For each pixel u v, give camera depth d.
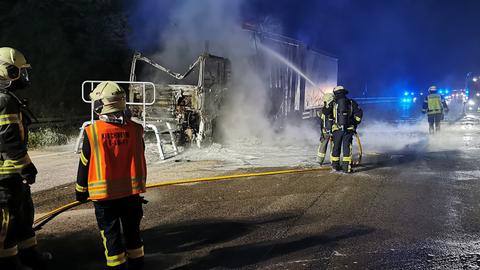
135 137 3.75
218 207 6.12
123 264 3.68
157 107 11.64
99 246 4.64
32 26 18.09
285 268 4.15
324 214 5.84
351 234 5.09
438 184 7.70
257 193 6.92
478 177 8.33
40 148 11.20
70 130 13.84
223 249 4.60
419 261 4.34
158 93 11.59
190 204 6.26
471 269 4.18
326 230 5.21
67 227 5.22
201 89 11.24
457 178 8.23
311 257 4.41
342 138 8.70
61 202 6.26
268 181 7.79
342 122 8.59
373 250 4.61
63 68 17.55
